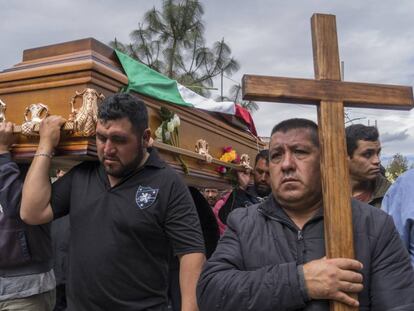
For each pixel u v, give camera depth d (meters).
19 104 2.52
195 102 3.65
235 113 4.30
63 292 4.08
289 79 1.68
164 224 2.28
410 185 2.21
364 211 1.72
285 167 1.71
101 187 2.29
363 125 3.03
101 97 2.39
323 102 1.69
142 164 2.32
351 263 1.52
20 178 2.53
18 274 2.62
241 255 1.71
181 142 3.27
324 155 1.65
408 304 1.55
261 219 1.77
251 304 1.54
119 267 2.18
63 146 2.34
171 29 13.93
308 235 1.69
